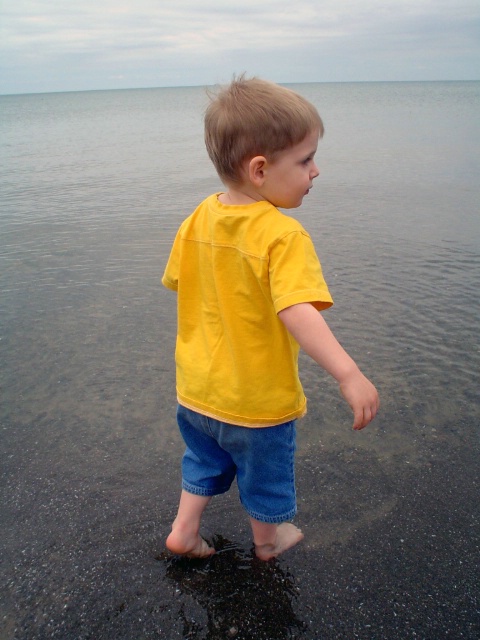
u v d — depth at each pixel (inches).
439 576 68.8
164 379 113.2
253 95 57.7
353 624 62.9
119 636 61.7
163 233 220.2
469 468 86.9
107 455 90.8
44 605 65.3
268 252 55.5
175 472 87.0
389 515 78.4
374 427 96.7
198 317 65.5
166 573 69.7
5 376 114.9
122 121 1119.6
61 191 319.6
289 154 57.7
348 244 200.1
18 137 745.0
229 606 65.2
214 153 60.5
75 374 115.3
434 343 125.2
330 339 52.6
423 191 293.6
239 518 78.7
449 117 872.3
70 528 76.7
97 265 183.0
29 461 89.6
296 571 70.0
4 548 73.4
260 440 61.6
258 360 59.7
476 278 164.4
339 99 2137.1
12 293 159.6
